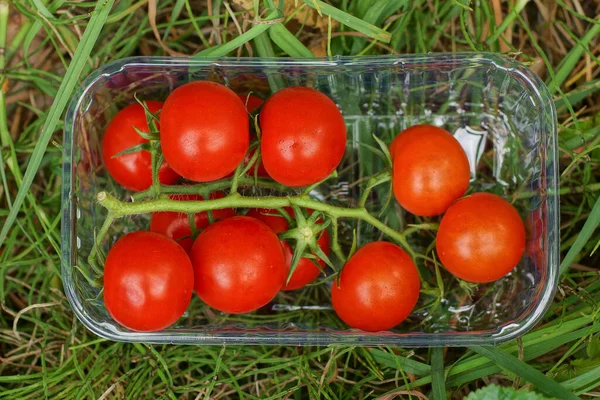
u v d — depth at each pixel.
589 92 0.48
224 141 0.40
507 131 0.47
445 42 0.50
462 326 0.47
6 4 0.47
